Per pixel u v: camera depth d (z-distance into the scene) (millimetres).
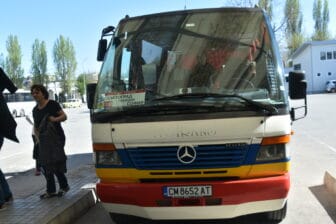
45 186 8945
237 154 5312
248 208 5395
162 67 5906
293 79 5953
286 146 5398
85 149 15570
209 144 5320
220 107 5293
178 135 5332
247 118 5281
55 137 7371
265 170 5336
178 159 5359
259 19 5984
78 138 19719
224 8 6113
